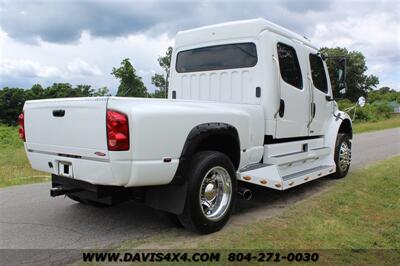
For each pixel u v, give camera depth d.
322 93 7.40
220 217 4.73
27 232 4.83
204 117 4.57
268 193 6.69
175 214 4.66
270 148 5.86
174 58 6.84
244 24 5.94
